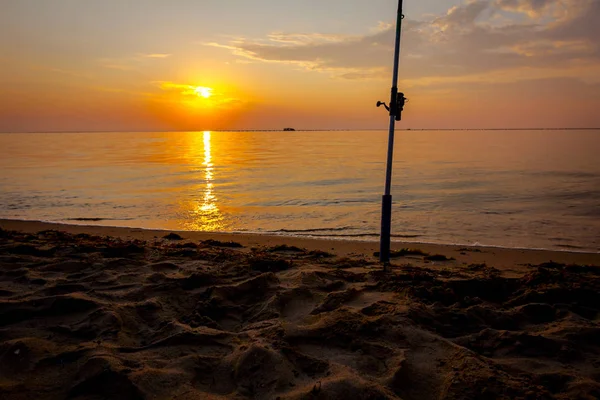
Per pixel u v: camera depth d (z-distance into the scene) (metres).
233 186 24.56
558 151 58.81
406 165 38.47
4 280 5.56
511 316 4.49
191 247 9.11
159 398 2.80
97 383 2.96
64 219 15.20
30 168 37.09
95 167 38.38
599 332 3.96
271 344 3.53
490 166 36.72
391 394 2.85
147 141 126.75
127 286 5.33
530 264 8.28
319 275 6.01
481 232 12.91
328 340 3.77
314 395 2.81
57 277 5.71
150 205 18.20
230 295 5.12
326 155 55.03
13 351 3.37
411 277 5.89
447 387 2.99
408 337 3.78
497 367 3.33
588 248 10.91
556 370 3.35
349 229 13.39
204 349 3.62
